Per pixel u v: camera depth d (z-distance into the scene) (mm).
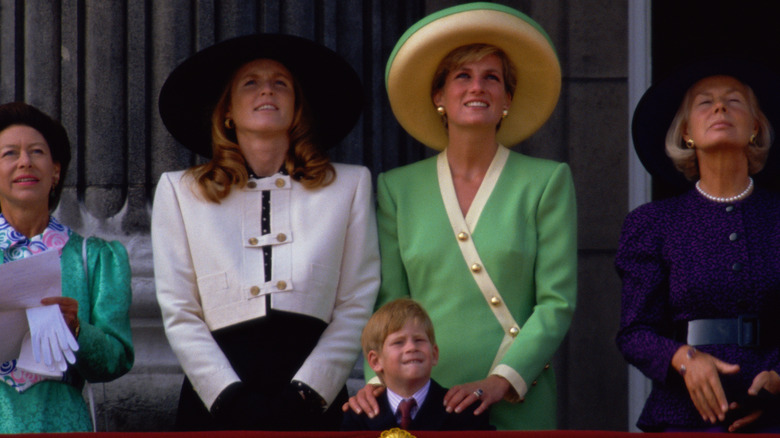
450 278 18141
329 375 17281
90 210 22641
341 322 17797
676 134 18266
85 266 18016
